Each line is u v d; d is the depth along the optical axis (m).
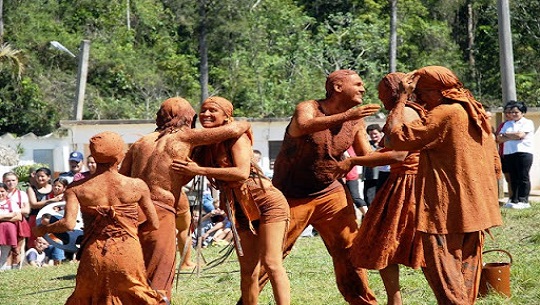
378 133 26.75
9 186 26.30
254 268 14.49
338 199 14.68
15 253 26.12
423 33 94.62
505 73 34.41
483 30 95.19
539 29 88.69
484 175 13.23
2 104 77.12
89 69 83.25
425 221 13.13
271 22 89.62
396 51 90.12
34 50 83.12
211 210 27.73
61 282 21.48
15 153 53.22
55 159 56.94
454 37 98.88
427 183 13.20
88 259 12.89
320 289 17.95
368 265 14.09
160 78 85.44
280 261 14.04
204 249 25.84
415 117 13.52
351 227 14.81
